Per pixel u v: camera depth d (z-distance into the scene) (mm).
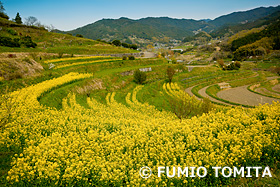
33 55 47062
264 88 63656
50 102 25641
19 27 79375
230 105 41406
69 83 35688
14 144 12898
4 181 9305
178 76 66875
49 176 9516
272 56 119250
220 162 10117
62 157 11031
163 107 35031
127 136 13383
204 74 75312
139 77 50875
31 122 16156
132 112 25875
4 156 11695
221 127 15219
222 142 12281
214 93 55156
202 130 14344
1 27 69875
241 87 64500
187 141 12664
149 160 11055
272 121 14984
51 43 77688
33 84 30656
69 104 27453
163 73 65688
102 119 18641
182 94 45625
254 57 124812
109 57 67188
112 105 30281
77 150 11938
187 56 176375
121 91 43469
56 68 43969
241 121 16281
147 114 26656
